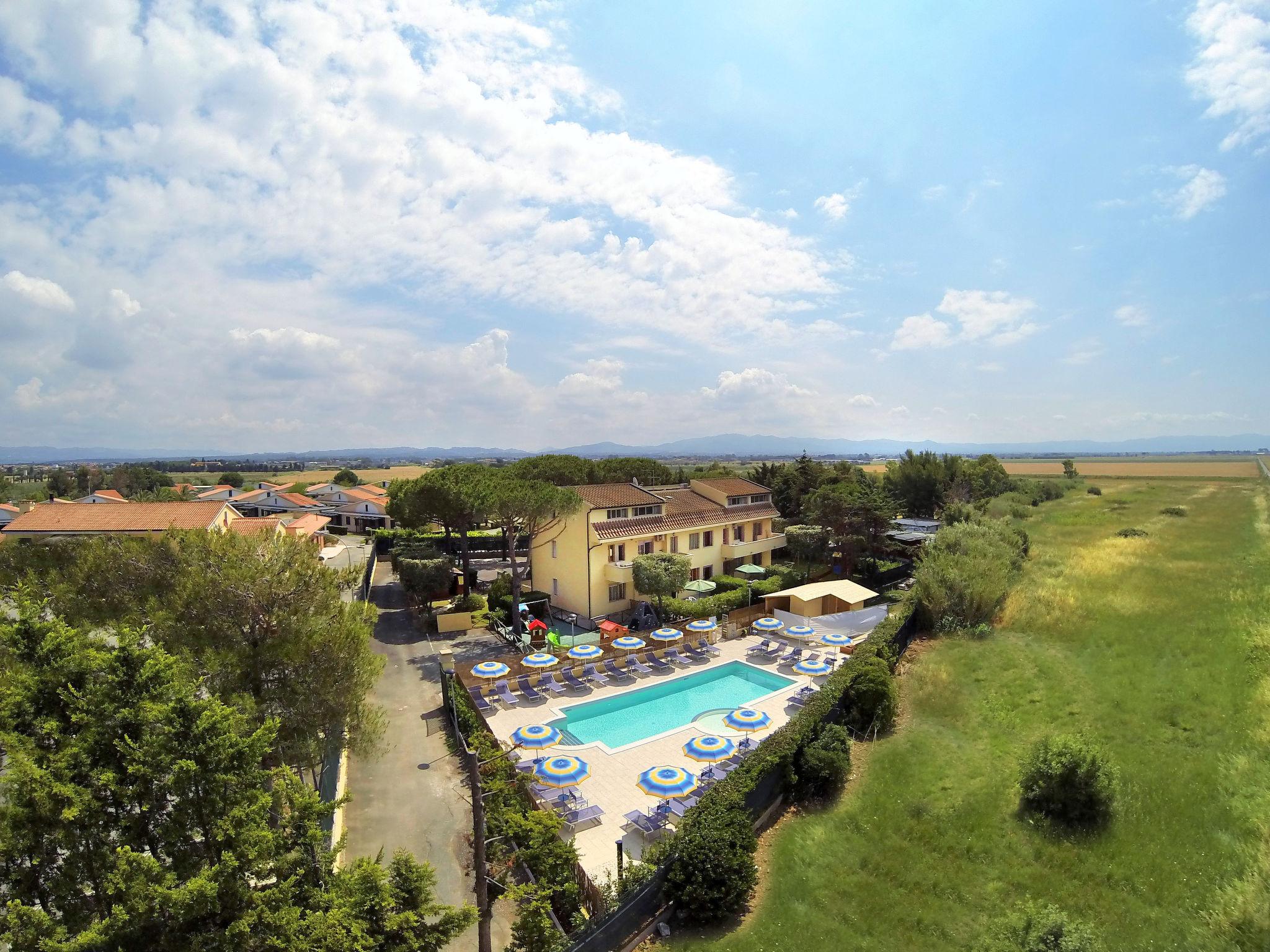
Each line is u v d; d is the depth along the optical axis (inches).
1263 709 827.4
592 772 877.8
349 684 676.7
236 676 617.3
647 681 1212.5
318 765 705.0
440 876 671.1
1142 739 813.2
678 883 581.9
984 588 1321.4
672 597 1560.0
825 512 1951.3
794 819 743.1
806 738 815.7
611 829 746.2
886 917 571.5
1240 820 627.2
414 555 2049.7
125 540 759.7
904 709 1006.4
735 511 1983.3
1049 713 920.3
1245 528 2139.5
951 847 657.6
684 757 920.9
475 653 1409.9
